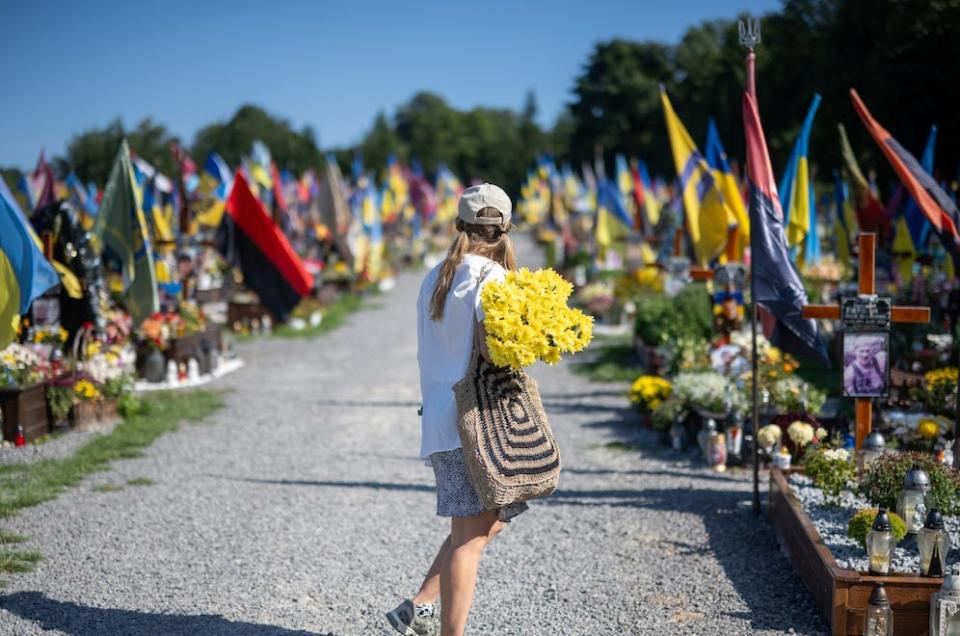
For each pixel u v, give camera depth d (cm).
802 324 775
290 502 861
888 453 691
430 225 6512
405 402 1434
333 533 767
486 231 459
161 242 1662
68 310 1235
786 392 1019
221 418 1283
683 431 1066
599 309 2347
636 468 989
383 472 987
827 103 3206
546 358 430
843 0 3141
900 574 549
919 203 811
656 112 7238
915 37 2866
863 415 755
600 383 1587
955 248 808
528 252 5712
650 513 817
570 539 750
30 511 810
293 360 1889
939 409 969
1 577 640
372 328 2462
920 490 610
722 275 1243
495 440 437
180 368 1586
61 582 636
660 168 7106
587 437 1159
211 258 2702
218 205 2459
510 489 436
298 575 664
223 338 1925
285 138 6844
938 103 2931
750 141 780
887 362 743
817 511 697
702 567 677
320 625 572
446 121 13750
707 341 1433
